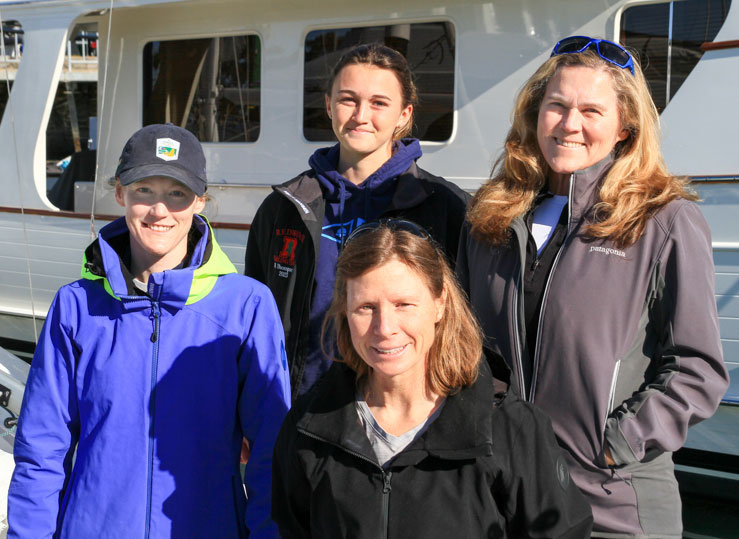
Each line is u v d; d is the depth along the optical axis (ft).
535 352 6.01
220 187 15.37
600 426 5.73
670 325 5.71
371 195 8.03
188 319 5.86
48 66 16.08
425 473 4.83
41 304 16.70
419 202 7.88
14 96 16.47
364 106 7.74
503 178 6.72
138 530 5.53
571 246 6.04
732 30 11.02
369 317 4.85
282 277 8.03
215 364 5.85
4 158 16.66
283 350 6.18
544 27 12.50
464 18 13.08
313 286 7.93
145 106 16.62
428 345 4.90
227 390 5.89
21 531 5.52
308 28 14.44
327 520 4.91
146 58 16.47
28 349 17.15
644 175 6.00
